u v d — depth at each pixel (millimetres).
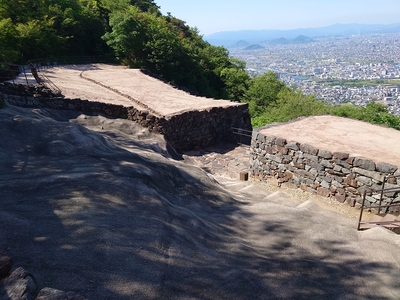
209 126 11398
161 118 9852
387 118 18406
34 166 4859
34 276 2469
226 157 10328
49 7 21656
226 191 6430
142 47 23688
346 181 6633
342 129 8531
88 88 13422
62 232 3203
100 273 2719
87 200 3914
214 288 2924
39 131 6375
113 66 22297
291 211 5438
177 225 3955
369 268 3695
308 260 3826
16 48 17578
